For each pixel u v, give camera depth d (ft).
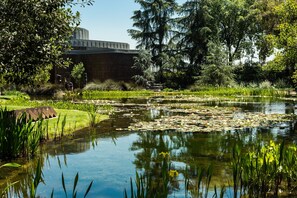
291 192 14.85
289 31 50.03
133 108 55.88
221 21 142.00
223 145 25.17
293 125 34.96
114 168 19.27
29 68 25.86
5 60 24.20
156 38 142.92
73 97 89.51
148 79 123.54
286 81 114.42
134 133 31.22
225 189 15.17
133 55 128.67
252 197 14.21
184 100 74.38
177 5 142.00
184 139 27.84
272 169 14.70
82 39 146.61
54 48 27.73
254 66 129.18
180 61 130.93
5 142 21.18
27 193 15.47
